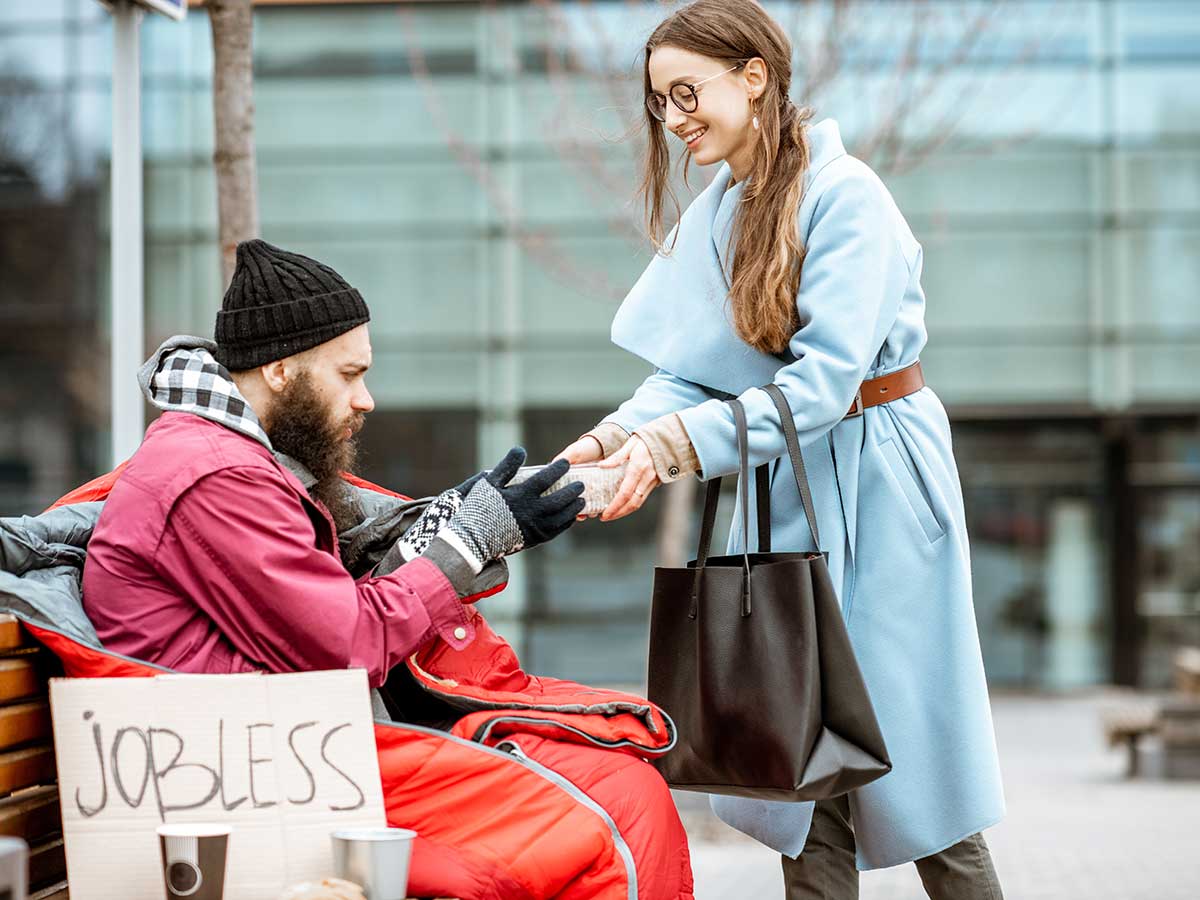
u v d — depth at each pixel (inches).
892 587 130.1
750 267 127.3
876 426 131.3
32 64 731.4
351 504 128.0
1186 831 353.1
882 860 130.9
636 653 701.9
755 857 314.8
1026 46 615.2
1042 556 757.3
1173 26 730.8
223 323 116.8
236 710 100.6
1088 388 743.7
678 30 128.3
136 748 99.3
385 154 720.3
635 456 120.2
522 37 713.0
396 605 108.7
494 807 104.6
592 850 104.1
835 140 131.3
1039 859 310.8
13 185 733.3
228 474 108.3
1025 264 741.9
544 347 726.5
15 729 104.3
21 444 736.3
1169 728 466.9
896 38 526.3
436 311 724.7
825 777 114.8
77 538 118.1
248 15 196.5
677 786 123.3
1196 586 751.1
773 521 133.6
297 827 99.6
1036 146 737.0
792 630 116.6
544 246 618.8
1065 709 679.7
